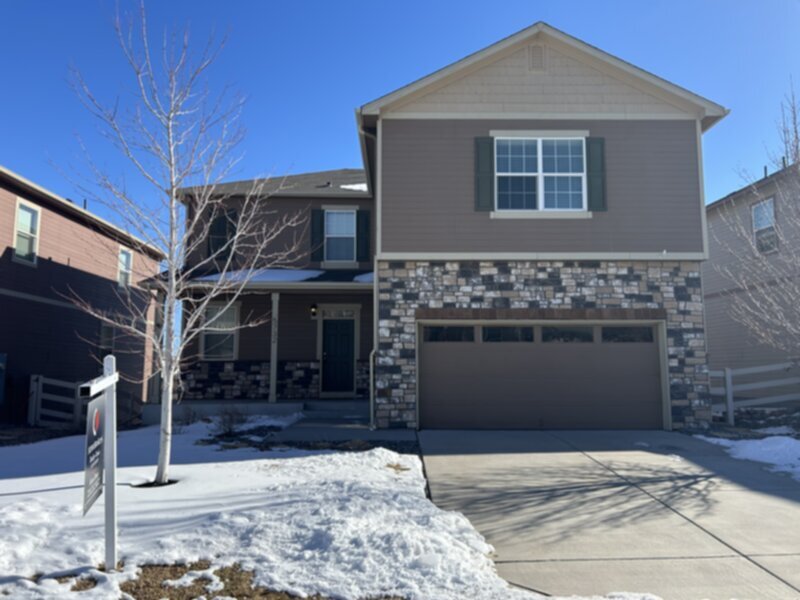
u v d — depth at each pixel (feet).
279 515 17.57
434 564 14.23
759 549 16.22
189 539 15.78
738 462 26.99
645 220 38.52
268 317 52.37
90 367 59.41
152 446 31.40
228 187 52.80
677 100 39.45
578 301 37.91
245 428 38.01
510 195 39.01
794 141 32.73
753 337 50.39
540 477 24.07
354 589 13.10
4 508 17.97
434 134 39.14
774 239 46.93
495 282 38.01
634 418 37.42
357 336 52.49
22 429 42.24
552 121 39.40
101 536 15.79
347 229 54.34
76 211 55.88
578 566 15.08
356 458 26.66
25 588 12.84
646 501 20.75
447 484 22.88
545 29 39.11
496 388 37.58
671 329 37.81
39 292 51.52
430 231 38.29
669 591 13.65
